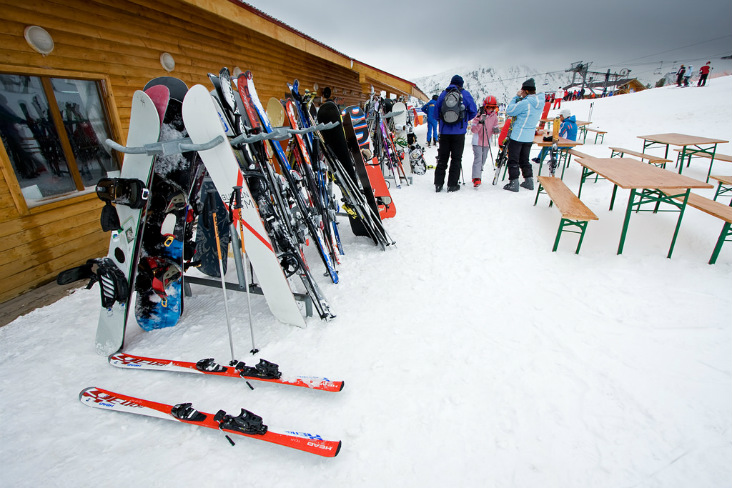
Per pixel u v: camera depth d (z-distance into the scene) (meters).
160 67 4.40
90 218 3.51
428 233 3.88
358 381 1.80
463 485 1.27
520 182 5.79
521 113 4.86
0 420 1.68
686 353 1.79
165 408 1.67
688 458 1.29
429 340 2.09
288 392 1.77
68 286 3.11
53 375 1.99
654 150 7.30
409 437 1.47
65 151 3.34
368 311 2.47
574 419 1.49
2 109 2.88
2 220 2.82
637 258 2.78
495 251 3.25
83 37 3.42
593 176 5.77
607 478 1.25
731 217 2.37
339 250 3.54
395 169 6.25
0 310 2.72
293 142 3.00
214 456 1.46
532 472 1.29
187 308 2.68
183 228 2.39
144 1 4.09
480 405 1.60
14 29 2.87
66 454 1.49
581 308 2.27
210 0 4.28
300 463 1.40
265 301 2.70
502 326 2.17
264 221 2.29
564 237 3.34
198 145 1.91
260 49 6.79
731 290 2.25
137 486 1.34
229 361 2.00
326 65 10.20
